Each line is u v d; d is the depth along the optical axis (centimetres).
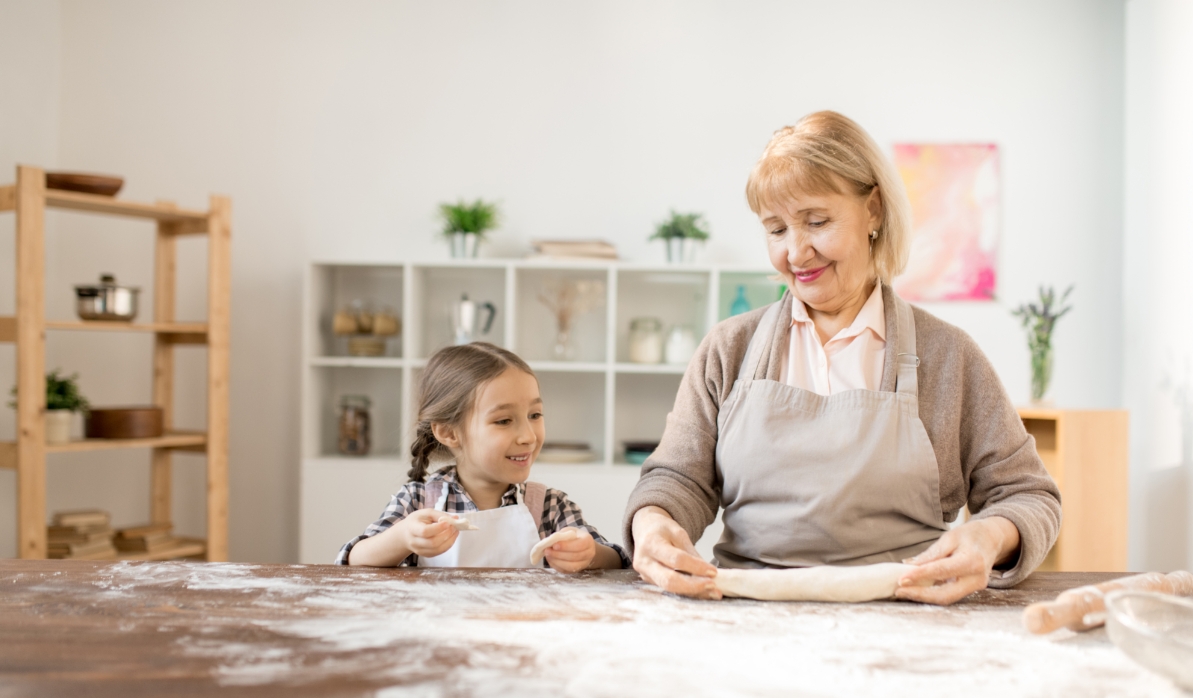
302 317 318
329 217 319
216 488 279
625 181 317
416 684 63
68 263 317
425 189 319
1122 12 309
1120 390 307
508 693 62
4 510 292
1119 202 310
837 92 314
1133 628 65
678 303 319
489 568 103
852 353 113
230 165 320
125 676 64
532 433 137
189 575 96
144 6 320
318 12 320
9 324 243
